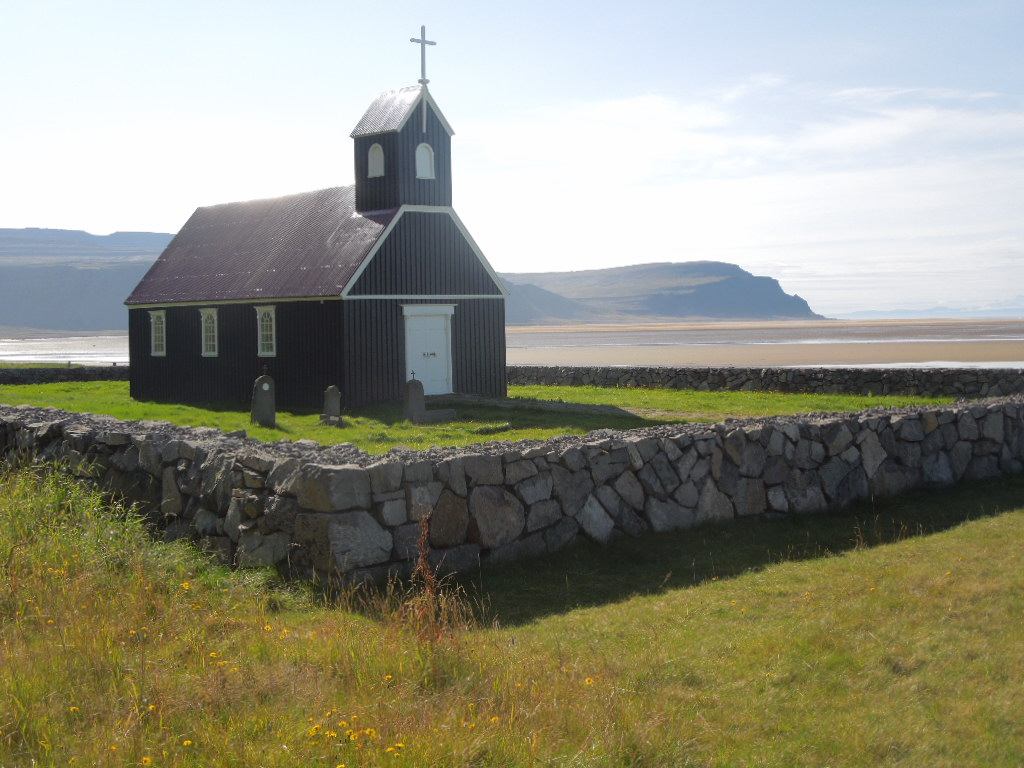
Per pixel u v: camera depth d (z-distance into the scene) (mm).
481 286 34219
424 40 32844
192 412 31375
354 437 22844
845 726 6598
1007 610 8703
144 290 39344
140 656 7223
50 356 102062
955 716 6676
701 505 12711
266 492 10461
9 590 8617
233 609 8891
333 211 35094
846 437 14250
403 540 10094
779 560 11484
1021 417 16672
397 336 31750
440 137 33156
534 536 11180
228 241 38875
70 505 11391
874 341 99688
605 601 9930
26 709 6168
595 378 39688
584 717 6441
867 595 9445
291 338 32344
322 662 7383
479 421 25859
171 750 5766
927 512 13781
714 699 7102
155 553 10391
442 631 7668
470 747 5777
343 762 5586
